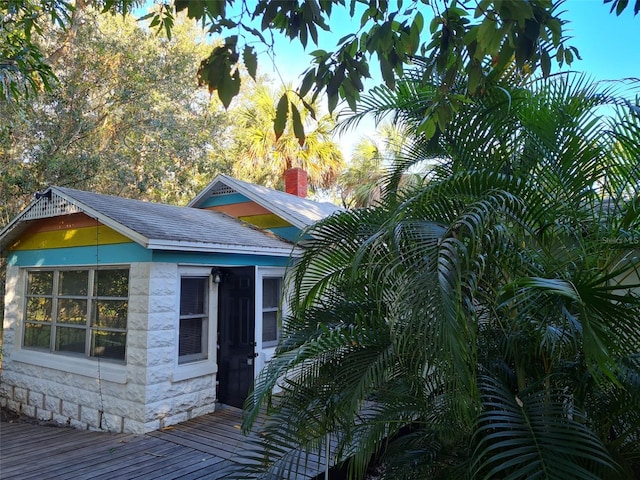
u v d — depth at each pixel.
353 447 2.78
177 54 10.94
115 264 5.85
